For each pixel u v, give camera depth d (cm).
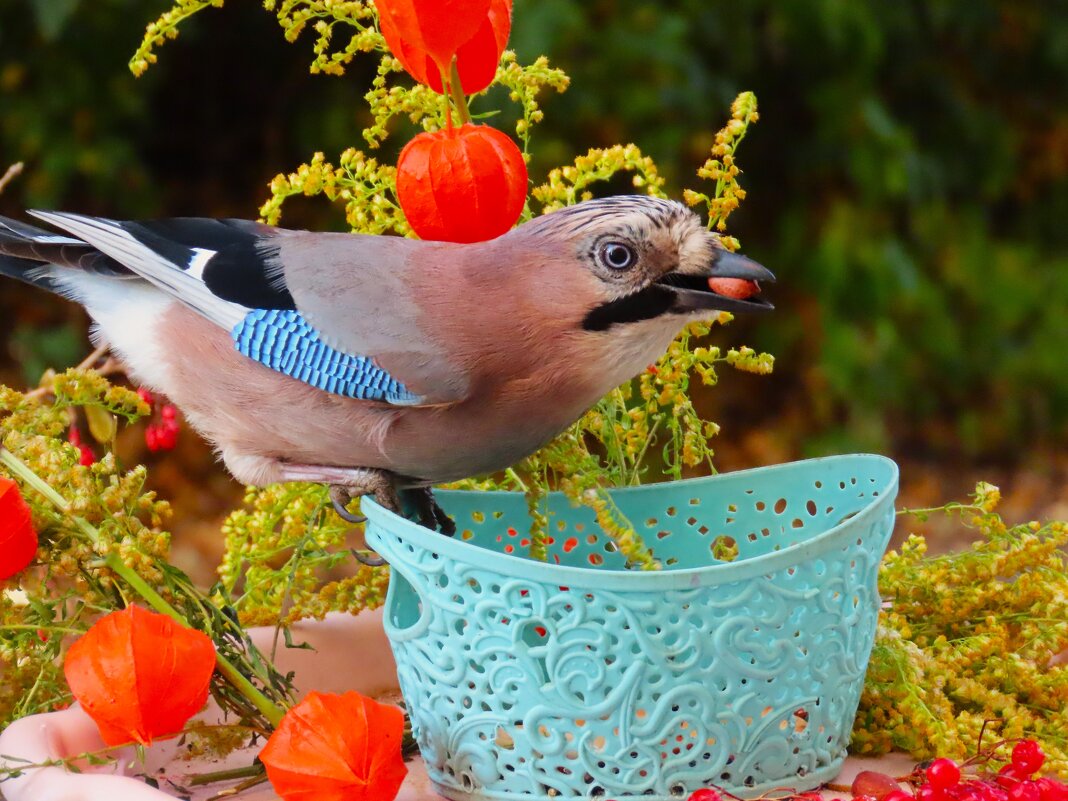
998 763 107
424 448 111
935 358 255
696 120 225
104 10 217
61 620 109
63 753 105
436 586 103
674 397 114
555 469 112
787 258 243
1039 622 112
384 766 100
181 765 110
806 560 103
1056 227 274
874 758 109
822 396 245
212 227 115
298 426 112
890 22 247
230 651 108
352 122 236
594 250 108
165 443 118
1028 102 274
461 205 109
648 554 106
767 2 228
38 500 107
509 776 104
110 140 223
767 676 103
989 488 113
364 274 111
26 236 118
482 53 110
